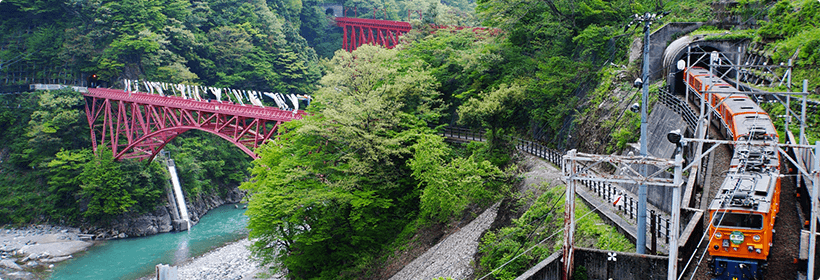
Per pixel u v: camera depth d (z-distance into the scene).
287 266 38.84
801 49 26.05
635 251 19.75
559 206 26.47
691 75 29.36
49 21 84.19
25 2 81.62
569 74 41.25
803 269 15.24
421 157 34.94
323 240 37.81
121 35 81.12
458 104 50.28
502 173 35.19
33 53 80.00
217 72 90.00
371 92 40.12
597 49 40.94
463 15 88.38
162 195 65.88
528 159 36.62
